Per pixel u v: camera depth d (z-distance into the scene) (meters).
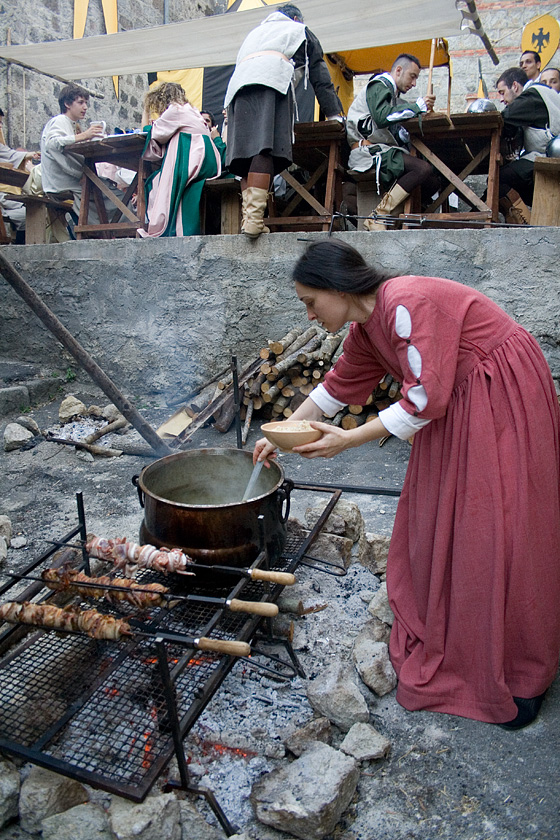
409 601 2.25
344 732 2.02
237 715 2.04
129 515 3.54
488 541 1.91
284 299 5.05
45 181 6.11
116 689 1.92
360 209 5.52
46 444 4.71
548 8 9.13
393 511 3.49
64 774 1.62
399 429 1.91
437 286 1.89
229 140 4.72
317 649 2.33
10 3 8.18
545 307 4.32
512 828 1.69
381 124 4.70
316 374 4.59
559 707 2.09
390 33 6.12
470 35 9.48
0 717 1.84
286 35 4.44
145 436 3.81
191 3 11.84
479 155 4.64
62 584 2.04
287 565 2.42
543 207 4.50
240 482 2.62
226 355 5.32
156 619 2.09
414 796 1.79
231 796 1.78
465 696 2.04
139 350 5.63
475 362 1.92
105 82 10.18
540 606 1.94
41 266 5.86
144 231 5.64
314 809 1.62
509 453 1.90
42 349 6.01
